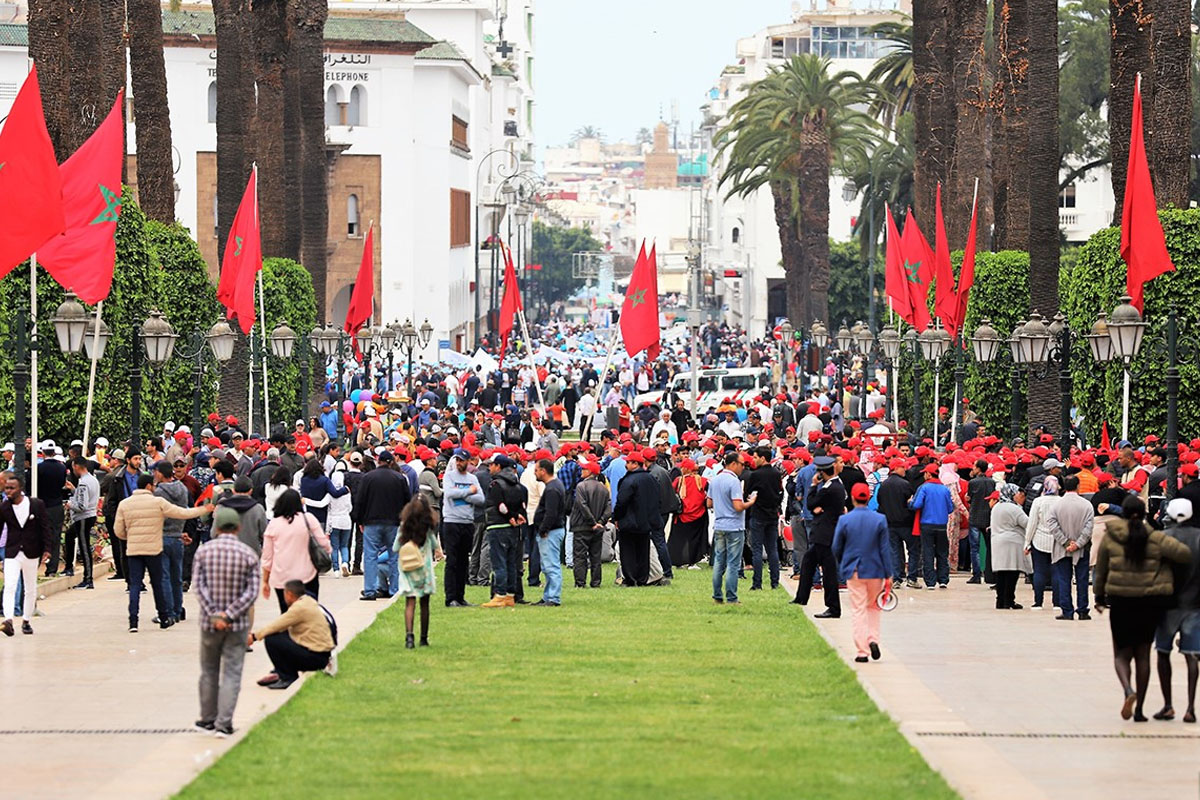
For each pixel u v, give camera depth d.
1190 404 94.56
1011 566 72.12
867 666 56.19
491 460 81.81
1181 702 49.97
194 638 62.66
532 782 37.69
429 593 60.28
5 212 73.88
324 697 49.78
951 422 123.50
